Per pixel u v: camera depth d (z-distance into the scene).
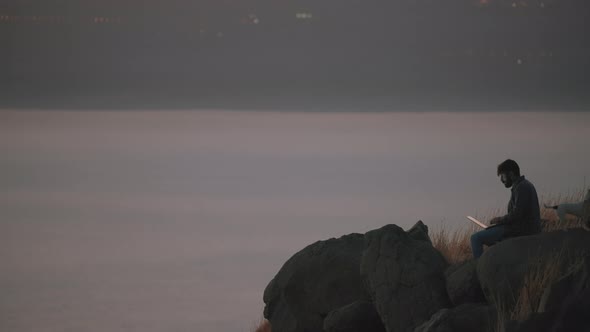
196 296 118.81
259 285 128.38
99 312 107.75
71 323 101.44
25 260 158.88
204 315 103.75
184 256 162.75
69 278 138.38
